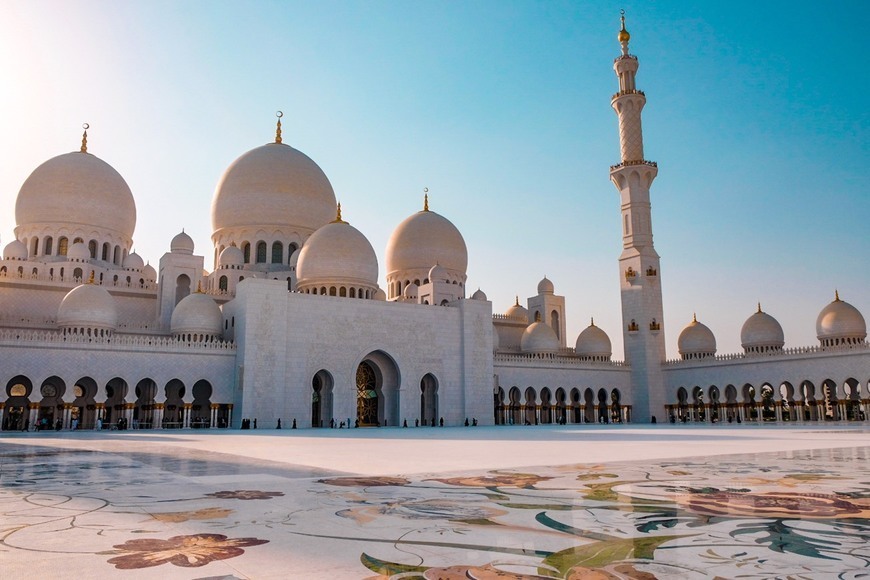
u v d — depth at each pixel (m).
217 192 89.06
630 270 94.12
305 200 87.88
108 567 7.36
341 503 12.20
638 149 93.88
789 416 81.00
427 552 8.12
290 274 83.25
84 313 65.44
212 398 67.25
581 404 91.25
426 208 101.25
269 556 7.91
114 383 69.69
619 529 9.56
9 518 10.57
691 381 89.44
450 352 80.38
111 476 17.20
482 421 80.50
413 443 34.81
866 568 7.25
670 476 16.77
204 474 17.77
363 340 74.44
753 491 13.73
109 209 83.19
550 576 6.95
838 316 79.94
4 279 71.88
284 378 68.50
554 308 104.88
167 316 75.25
